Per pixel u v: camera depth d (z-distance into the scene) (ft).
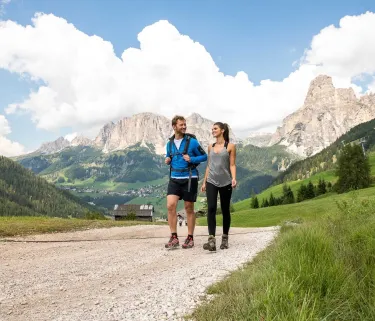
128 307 12.31
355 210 30.19
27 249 26.55
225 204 26.66
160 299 13.16
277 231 36.14
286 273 12.26
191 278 16.43
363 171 294.87
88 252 25.44
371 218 26.14
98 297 13.75
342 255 15.49
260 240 32.42
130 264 20.70
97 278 17.16
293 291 10.25
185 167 26.78
